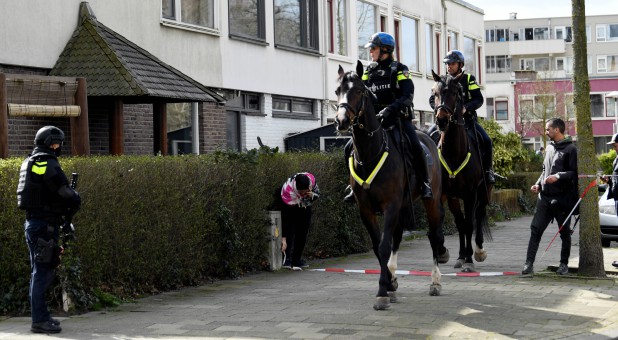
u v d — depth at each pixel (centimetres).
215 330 838
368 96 912
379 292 927
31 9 1509
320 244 1500
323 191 1485
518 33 9394
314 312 923
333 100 2680
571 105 6544
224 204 1234
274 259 1326
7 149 1170
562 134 1184
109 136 1529
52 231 834
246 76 2211
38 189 828
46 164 829
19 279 945
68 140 1548
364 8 2939
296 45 2494
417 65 3419
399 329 825
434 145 1073
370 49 1005
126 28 1752
